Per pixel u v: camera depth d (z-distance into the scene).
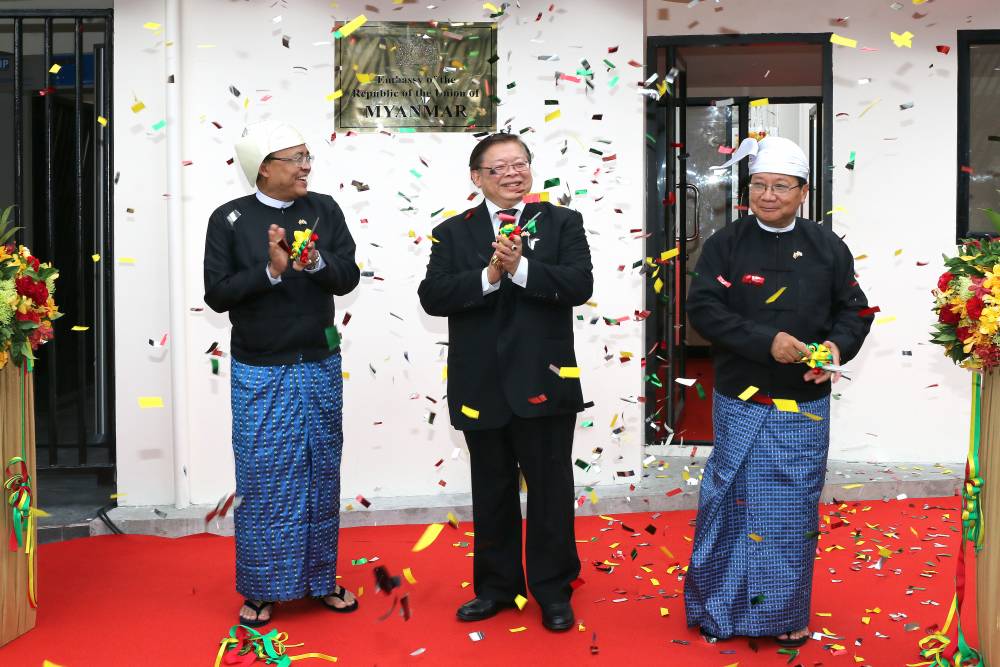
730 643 3.29
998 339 2.72
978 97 5.56
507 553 3.53
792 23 5.57
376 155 4.98
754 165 3.22
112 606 3.74
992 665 2.84
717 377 3.36
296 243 3.29
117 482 4.90
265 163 3.47
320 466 3.53
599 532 4.63
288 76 4.91
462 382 3.39
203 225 4.86
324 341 3.55
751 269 3.25
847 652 3.19
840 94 5.55
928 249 5.54
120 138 4.82
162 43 4.78
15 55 4.93
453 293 3.32
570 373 3.35
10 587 3.36
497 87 5.00
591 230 5.04
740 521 3.27
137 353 4.87
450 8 4.97
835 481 5.20
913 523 4.71
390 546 4.48
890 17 5.50
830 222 5.59
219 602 3.79
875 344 5.59
